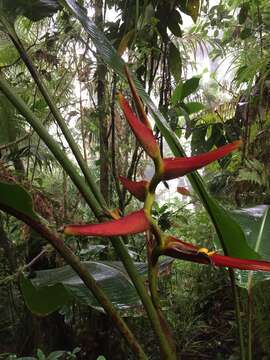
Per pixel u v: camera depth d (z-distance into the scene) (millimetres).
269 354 1772
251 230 1096
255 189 1889
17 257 2135
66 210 1891
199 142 2037
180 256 635
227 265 621
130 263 756
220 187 1962
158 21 1750
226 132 1989
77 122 2246
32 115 784
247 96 1871
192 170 611
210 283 2209
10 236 2236
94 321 2020
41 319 2066
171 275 2217
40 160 2047
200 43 2350
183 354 2006
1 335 2217
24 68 2162
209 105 2232
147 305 736
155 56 1864
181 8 1838
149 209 609
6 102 1892
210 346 2076
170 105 1993
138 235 2113
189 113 2080
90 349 2025
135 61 1997
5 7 886
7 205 659
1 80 776
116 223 568
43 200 1732
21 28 2170
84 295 948
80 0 1893
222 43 2244
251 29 2008
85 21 838
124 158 2217
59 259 1863
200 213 2342
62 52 2061
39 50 1939
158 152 607
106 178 2062
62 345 2080
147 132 612
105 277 1017
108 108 2014
